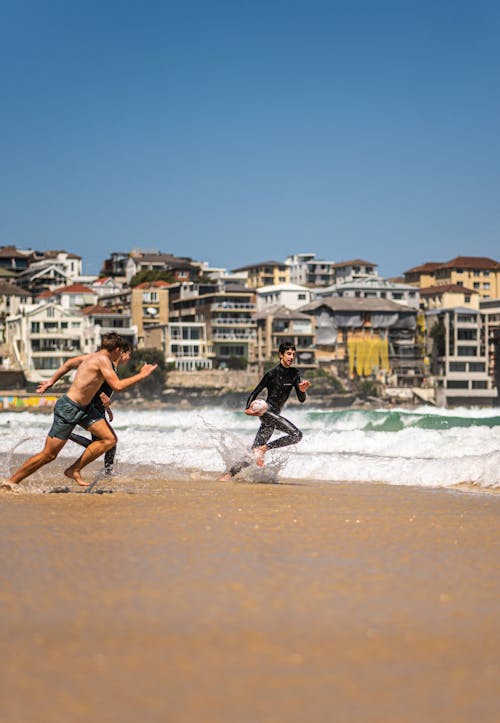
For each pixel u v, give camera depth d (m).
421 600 4.64
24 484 10.99
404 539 6.57
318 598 4.65
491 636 3.97
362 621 4.20
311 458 14.80
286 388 11.98
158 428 31.03
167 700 3.12
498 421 26.31
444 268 146.12
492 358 115.00
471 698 3.17
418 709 3.06
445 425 26.45
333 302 115.25
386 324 115.69
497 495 10.10
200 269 155.12
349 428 27.38
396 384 114.06
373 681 3.35
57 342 106.69
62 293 128.75
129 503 8.67
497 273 146.62
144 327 115.56
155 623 4.11
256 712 3.01
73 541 6.28
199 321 113.44
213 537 6.53
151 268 155.00
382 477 12.91
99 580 4.99
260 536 6.61
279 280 163.38
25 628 4.01
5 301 127.44
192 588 4.82
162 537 6.50
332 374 112.44
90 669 3.45
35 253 170.38
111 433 10.32
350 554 5.92
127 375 103.69
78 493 9.81
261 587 4.88
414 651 3.74
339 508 8.46
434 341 114.69
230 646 3.77
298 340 111.44
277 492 10.17
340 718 2.97
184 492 10.02
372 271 162.38
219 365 111.12
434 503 9.01
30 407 86.19
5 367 107.31
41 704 3.07
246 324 111.69
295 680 3.35
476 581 5.11
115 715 2.97
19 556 5.68
